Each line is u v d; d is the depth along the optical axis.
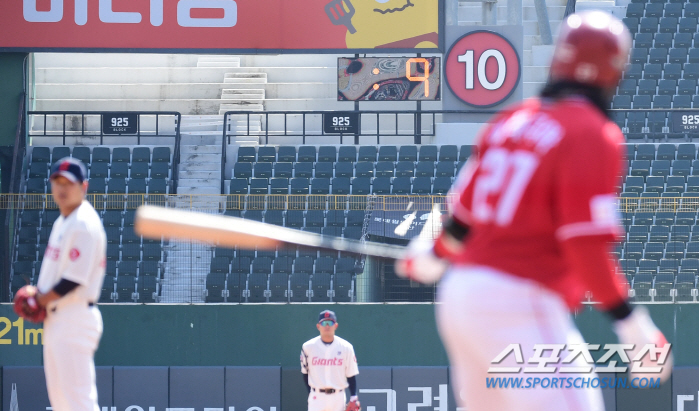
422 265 7.63
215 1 52.62
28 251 40.81
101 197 43.94
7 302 39.31
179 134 55.66
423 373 37.28
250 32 52.81
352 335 38.31
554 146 5.82
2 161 52.84
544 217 5.97
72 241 13.48
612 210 5.65
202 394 37.50
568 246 5.64
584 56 6.04
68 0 52.41
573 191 5.64
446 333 6.35
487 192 6.28
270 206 42.72
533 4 78.56
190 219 7.59
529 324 5.96
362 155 55.44
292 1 53.03
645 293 38.19
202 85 69.88
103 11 52.44
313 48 53.16
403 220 39.38
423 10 53.78
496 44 55.22
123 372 37.53
